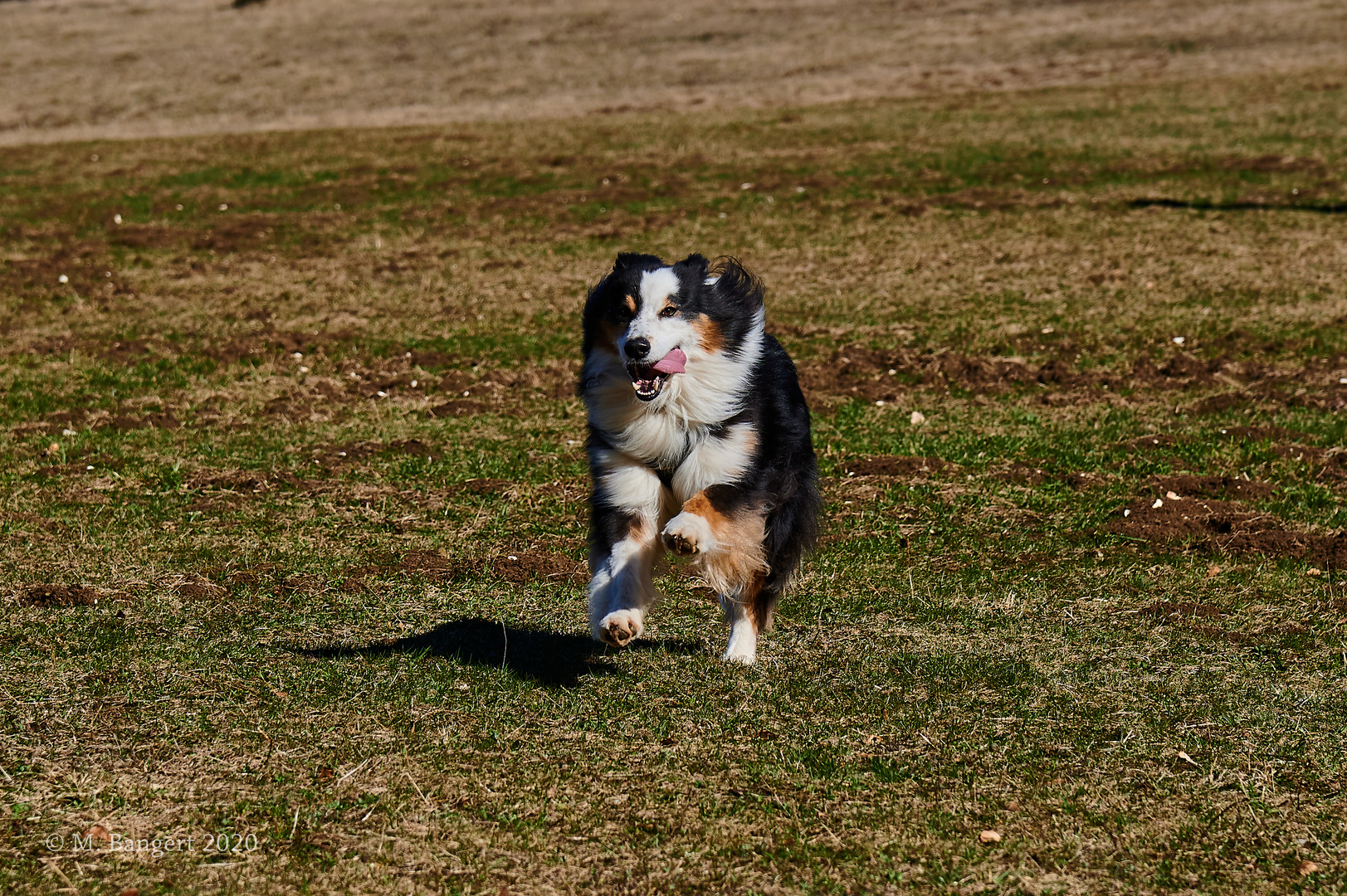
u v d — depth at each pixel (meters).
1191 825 5.06
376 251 19.89
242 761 5.50
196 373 13.90
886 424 11.48
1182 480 9.68
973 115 29.11
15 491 9.89
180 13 57.12
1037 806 5.20
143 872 4.62
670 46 45.19
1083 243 18.34
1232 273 16.50
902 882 4.64
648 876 4.65
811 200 21.88
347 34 50.53
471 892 4.54
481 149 28.03
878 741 5.79
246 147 29.70
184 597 7.66
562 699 6.21
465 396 12.84
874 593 7.80
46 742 5.63
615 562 6.33
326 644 6.97
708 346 6.31
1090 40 39.91
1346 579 7.88
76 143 31.66
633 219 21.14
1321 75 30.97
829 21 47.44
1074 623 7.29
